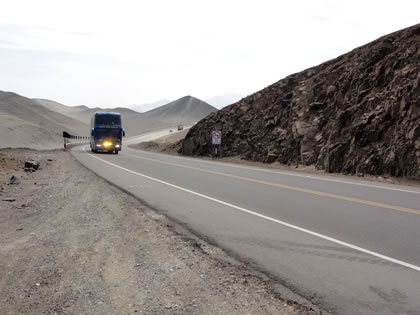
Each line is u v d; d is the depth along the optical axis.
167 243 6.14
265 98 32.91
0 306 3.88
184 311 3.71
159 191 11.91
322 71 29.31
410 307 3.85
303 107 26.44
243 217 8.20
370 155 18.03
